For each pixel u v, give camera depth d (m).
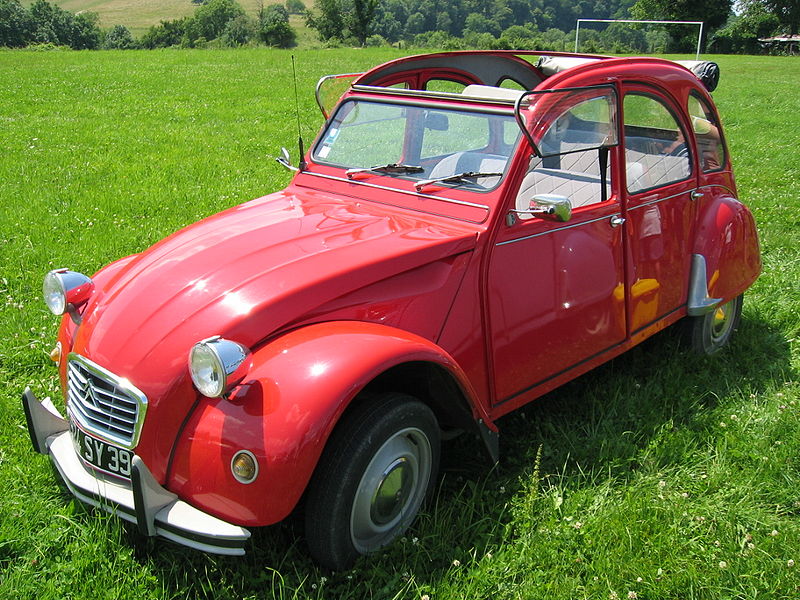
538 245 3.46
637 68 4.00
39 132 12.67
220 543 2.52
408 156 3.81
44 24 85.19
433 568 2.86
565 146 3.51
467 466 3.54
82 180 9.33
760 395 4.32
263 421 2.49
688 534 3.11
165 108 16.42
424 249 3.10
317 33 63.47
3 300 5.40
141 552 2.91
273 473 2.46
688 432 3.82
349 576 2.72
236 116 15.59
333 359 2.59
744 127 15.85
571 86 3.48
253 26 64.50
